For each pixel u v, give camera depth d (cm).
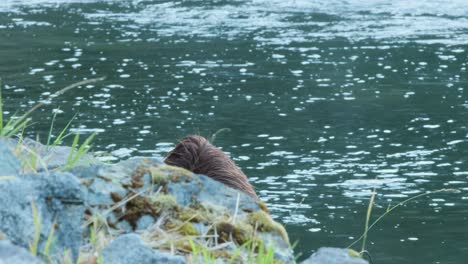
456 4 9756
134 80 6294
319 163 4456
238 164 4441
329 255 827
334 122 5216
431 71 6675
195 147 1020
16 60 7012
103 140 4759
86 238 803
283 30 8425
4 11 9962
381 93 5972
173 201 860
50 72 6556
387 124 5188
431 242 3484
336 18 9088
